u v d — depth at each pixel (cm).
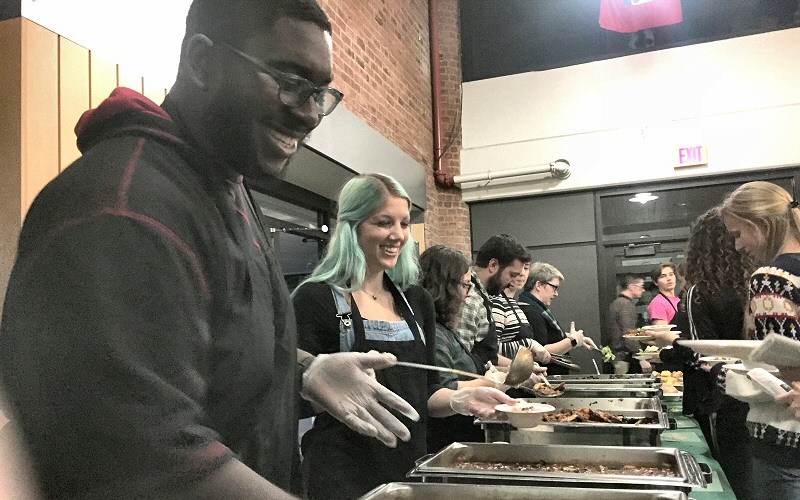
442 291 190
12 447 40
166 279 48
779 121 501
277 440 69
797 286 141
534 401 231
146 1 179
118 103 56
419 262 196
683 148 521
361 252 132
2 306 44
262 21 58
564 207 563
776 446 146
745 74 514
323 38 62
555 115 563
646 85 540
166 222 50
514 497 112
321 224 331
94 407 41
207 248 55
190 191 55
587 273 554
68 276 43
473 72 599
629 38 563
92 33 165
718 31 539
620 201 553
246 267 62
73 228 45
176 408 44
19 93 148
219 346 57
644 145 535
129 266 45
